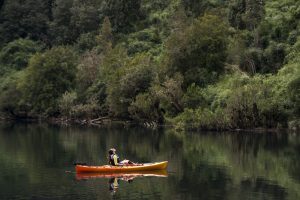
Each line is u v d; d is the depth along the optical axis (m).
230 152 69.75
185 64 121.69
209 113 100.94
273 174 53.47
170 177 52.44
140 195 44.34
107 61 137.88
